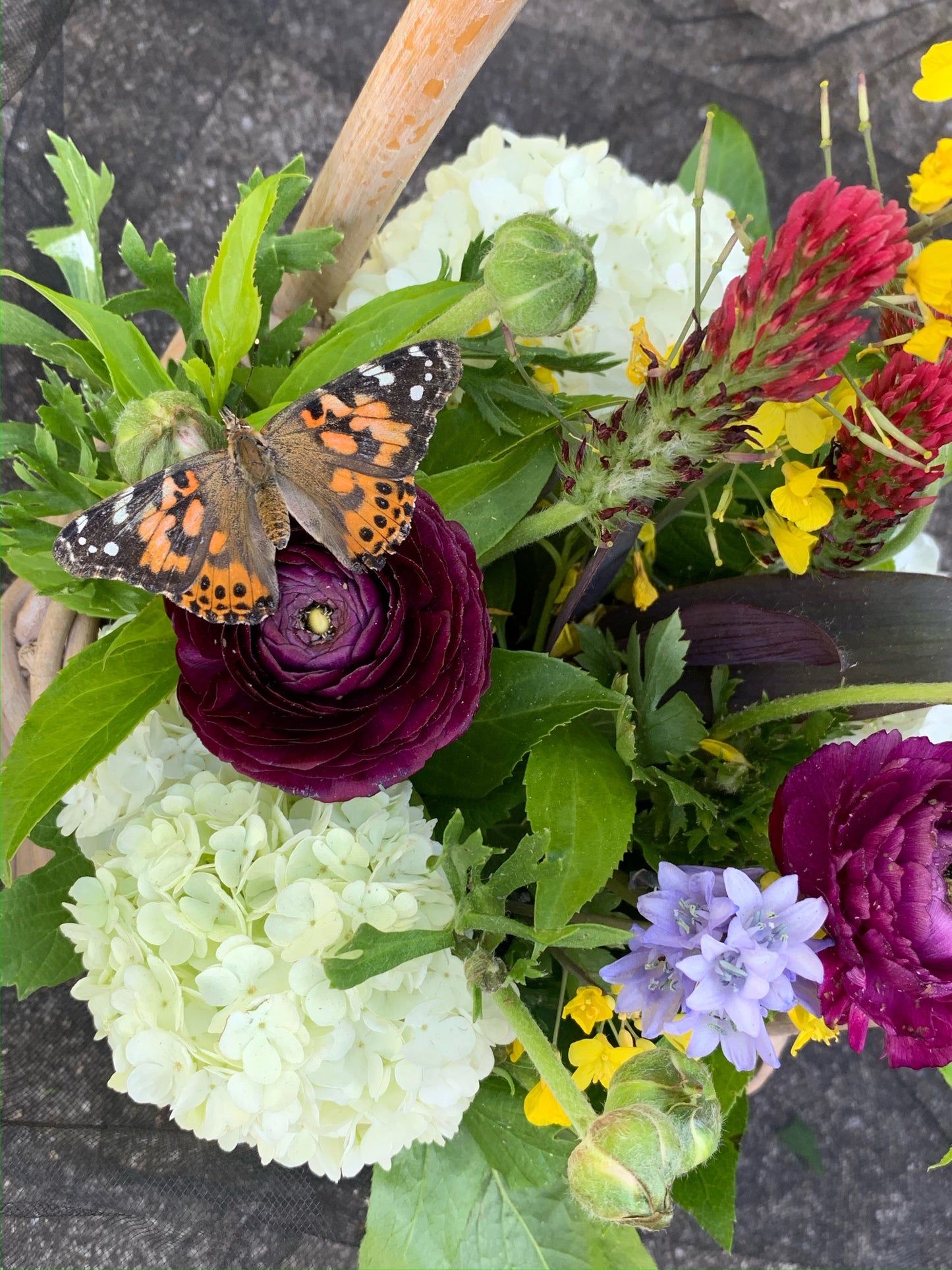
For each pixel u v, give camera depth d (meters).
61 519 0.21
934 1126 0.41
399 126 0.18
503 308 0.16
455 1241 0.22
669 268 0.22
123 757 0.18
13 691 0.22
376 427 0.14
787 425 0.16
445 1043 0.17
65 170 0.20
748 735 0.20
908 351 0.14
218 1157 0.26
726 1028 0.15
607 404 0.19
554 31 0.40
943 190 0.14
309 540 0.16
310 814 0.18
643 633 0.21
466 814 0.20
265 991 0.16
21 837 0.15
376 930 0.16
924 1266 0.39
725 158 0.29
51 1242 0.25
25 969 0.19
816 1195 0.39
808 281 0.12
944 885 0.16
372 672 0.15
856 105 0.42
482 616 0.16
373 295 0.22
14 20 0.26
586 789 0.17
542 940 0.15
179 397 0.16
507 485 0.18
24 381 0.33
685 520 0.23
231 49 0.36
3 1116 0.26
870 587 0.19
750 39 0.41
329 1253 0.28
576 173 0.21
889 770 0.16
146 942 0.17
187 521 0.14
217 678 0.15
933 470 0.16
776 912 0.15
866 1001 0.15
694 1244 0.38
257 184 0.19
